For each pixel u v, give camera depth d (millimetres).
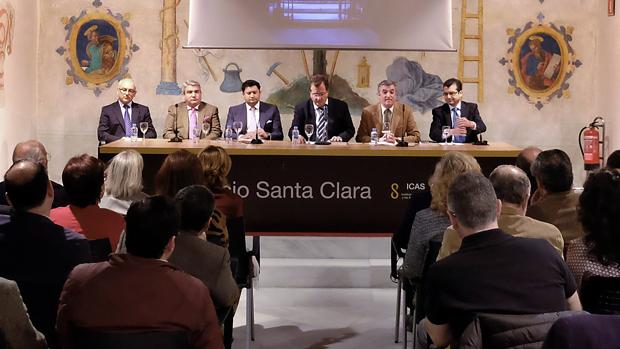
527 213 3754
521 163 4707
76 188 3537
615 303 2695
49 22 8414
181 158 3947
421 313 4012
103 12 8438
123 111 7664
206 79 8469
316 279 6336
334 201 5844
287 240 6648
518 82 8594
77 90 8453
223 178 4422
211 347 2467
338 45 7766
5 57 7578
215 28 7734
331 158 5809
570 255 2990
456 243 3195
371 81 8477
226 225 4055
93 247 3256
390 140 6418
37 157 4496
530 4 8562
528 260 2602
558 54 8602
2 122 7562
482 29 8547
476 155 5793
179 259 3133
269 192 5832
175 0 8438
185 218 3188
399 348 4883
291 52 8461
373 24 7762
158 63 8453
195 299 2449
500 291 2566
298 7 7738
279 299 5969
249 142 6312
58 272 2945
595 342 1915
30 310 2932
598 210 2883
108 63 8445
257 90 7273
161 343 2396
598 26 8555
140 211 2480
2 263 2932
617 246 2867
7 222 2961
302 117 7145
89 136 8477
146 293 2416
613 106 8227
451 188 2703
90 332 2398
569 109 8648
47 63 8430
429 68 8516
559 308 2600
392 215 5867
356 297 6062
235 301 3699
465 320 2566
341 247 6672
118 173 4082
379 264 6438
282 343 4957
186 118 7430
